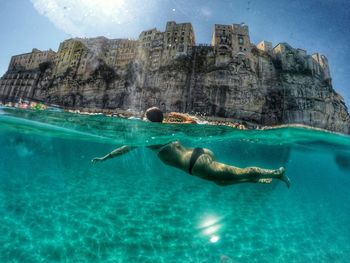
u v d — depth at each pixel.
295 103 48.56
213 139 10.42
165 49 56.97
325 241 5.60
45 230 4.97
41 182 9.52
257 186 12.48
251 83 51.19
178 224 5.78
